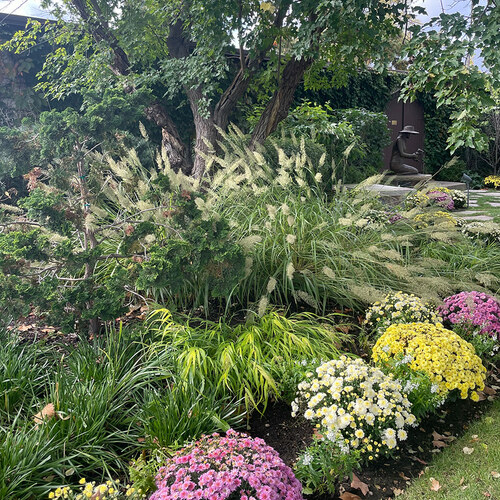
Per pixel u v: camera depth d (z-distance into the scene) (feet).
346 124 35.37
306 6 18.21
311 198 17.35
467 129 14.70
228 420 9.04
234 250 10.63
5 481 6.73
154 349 10.51
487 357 12.48
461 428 9.70
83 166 11.99
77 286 10.77
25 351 10.80
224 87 34.71
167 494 6.07
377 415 8.36
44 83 27.48
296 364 9.96
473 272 15.28
